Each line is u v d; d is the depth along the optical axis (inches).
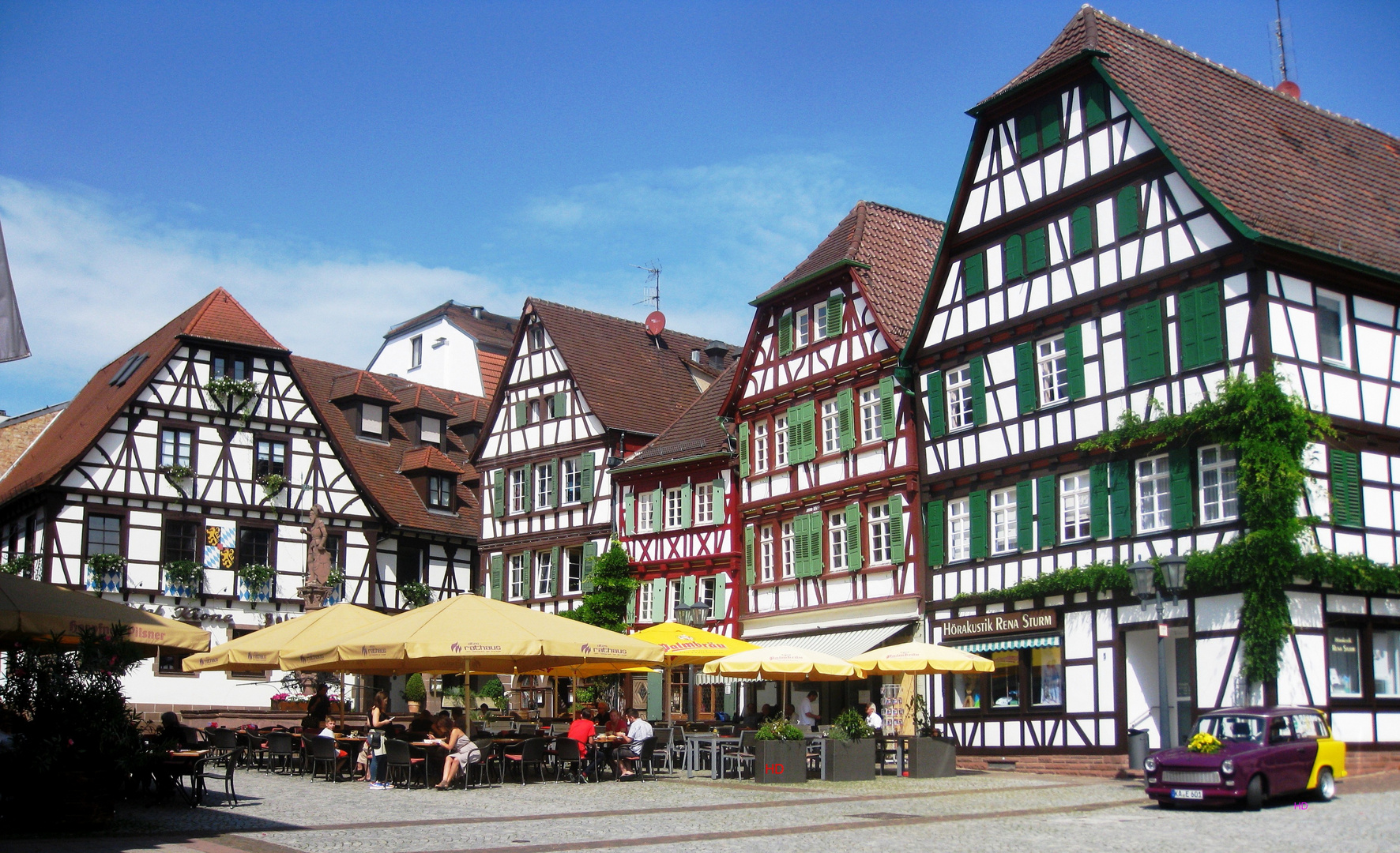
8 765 563.2
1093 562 1003.9
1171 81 1058.7
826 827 605.6
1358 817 624.4
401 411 1950.1
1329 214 1007.6
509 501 1761.8
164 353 1627.7
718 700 1424.7
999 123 1135.0
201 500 1617.9
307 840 542.3
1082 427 1028.5
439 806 699.4
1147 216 992.9
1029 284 1091.3
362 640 854.5
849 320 1299.2
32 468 1699.1
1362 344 958.4
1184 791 673.0
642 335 1847.9
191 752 694.5
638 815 658.8
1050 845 540.7
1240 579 872.9
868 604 1230.9
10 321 595.2
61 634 639.1
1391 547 935.7
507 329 2632.9
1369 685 903.7
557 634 842.2
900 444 1215.6
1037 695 1055.0
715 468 1483.8
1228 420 897.5
